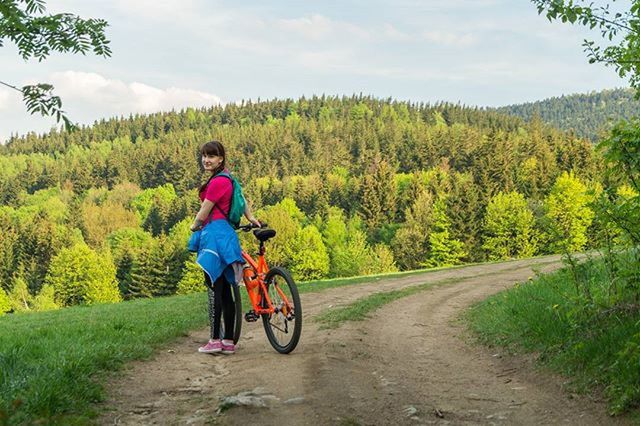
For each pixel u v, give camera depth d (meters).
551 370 5.66
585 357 5.46
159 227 171.50
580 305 6.00
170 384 5.23
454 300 14.72
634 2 5.37
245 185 194.88
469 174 151.12
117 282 103.75
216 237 6.34
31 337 7.92
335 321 9.77
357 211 132.38
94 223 172.88
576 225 71.38
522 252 85.00
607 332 5.64
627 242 5.65
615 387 4.59
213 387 5.08
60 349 6.29
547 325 6.84
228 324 6.59
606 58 5.79
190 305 14.46
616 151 5.32
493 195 108.62
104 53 4.50
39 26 4.23
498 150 141.00
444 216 93.00
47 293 102.88
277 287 6.42
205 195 6.47
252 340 7.72
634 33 5.48
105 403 4.58
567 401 4.76
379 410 4.45
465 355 7.12
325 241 118.94
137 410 4.48
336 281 24.72
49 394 4.24
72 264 102.44
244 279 6.62
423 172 171.62
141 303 20.12
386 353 6.98
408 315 11.46
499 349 7.14
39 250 131.25
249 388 4.89
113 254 136.12
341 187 171.88
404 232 100.94
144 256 103.44
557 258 34.50
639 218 5.41
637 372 4.61
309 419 4.14
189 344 7.36
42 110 4.46
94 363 5.50
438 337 8.63
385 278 25.81
